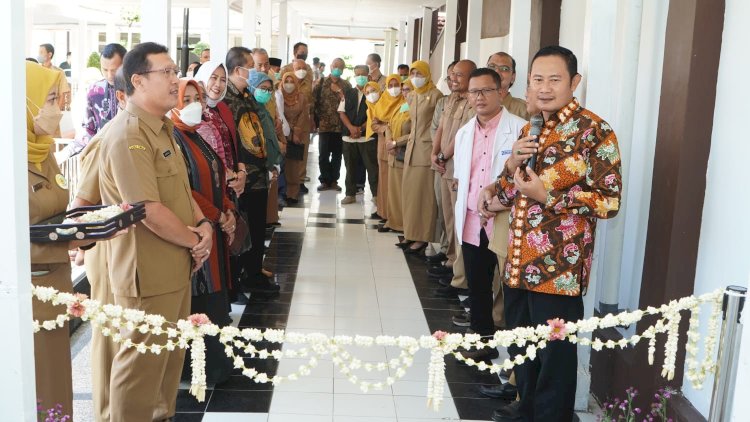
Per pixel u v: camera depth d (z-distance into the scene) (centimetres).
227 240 400
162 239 315
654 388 344
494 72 432
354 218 906
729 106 313
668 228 337
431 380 243
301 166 1057
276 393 406
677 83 333
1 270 194
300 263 685
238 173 460
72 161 575
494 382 428
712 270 320
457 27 1202
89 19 1408
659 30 392
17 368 197
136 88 310
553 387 331
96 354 337
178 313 328
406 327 522
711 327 240
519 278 325
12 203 192
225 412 381
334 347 243
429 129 697
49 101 293
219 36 663
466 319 533
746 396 199
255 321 522
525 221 323
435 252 719
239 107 534
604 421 321
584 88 384
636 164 416
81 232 268
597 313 425
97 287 332
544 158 316
